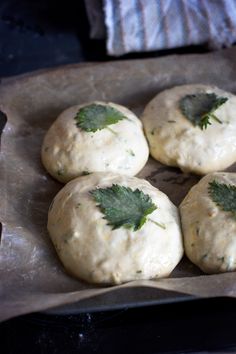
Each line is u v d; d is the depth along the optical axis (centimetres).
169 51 65
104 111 56
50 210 51
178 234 49
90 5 64
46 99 60
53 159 54
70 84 60
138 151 55
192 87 59
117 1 61
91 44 67
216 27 62
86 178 51
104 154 54
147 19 62
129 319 45
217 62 61
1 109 57
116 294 46
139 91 61
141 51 64
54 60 65
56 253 49
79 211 48
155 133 56
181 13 61
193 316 45
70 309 45
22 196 53
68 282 47
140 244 47
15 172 54
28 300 42
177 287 43
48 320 45
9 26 68
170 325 45
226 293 43
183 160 55
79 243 47
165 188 55
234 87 61
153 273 47
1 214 49
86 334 45
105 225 47
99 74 60
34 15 69
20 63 65
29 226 50
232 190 49
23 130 58
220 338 44
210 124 55
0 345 44
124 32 62
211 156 54
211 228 48
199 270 49
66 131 55
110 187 49
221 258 47
